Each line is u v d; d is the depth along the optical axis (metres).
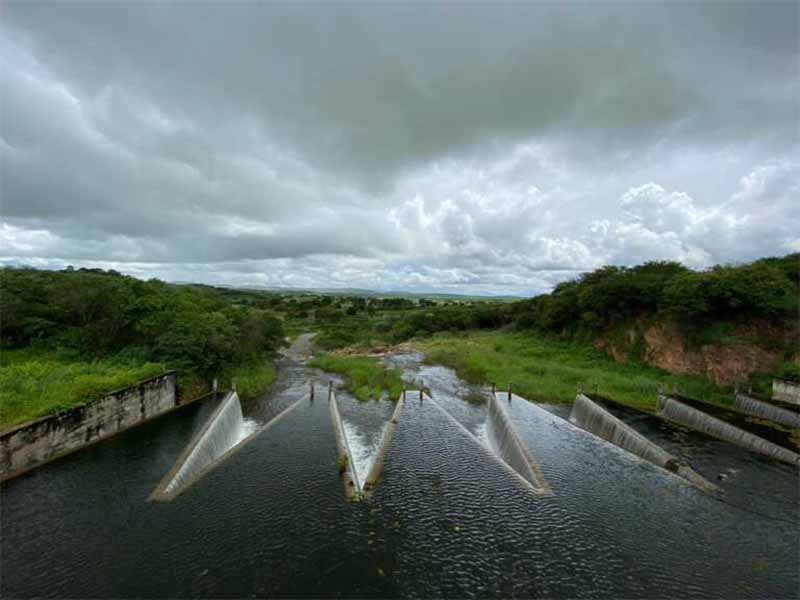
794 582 10.54
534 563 11.02
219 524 12.54
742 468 17.55
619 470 17.14
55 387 21.67
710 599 9.91
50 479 16.56
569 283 60.09
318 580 10.20
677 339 35.28
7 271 38.12
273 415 29.19
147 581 10.23
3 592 9.89
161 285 48.56
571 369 38.34
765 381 28.12
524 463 17.36
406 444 19.42
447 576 10.41
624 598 9.84
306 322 105.25
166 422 25.33
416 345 67.12
